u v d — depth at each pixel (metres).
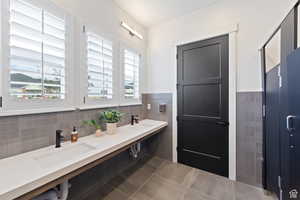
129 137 1.78
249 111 2.06
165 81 2.90
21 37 1.24
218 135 2.33
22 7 1.26
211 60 2.37
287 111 1.21
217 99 2.33
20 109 1.24
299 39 1.08
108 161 2.18
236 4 2.13
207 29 2.38
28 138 1.31
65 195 1.29
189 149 2.63
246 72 2.07
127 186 2.04
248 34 2.05
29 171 0.96
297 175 1.10
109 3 2.19
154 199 1.78
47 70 1.44
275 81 1.55
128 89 2.66
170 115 2.84
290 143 1.16
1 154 1.15
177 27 2.71
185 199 1.78
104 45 2.10
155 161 2.82
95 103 1.97
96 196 1.83
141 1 2.28
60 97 1.56
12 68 1.19
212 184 2.08
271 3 1.88
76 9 1.71
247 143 2.08
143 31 3.03
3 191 0.75
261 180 1.97
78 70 1.75
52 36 1.46
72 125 1.68
